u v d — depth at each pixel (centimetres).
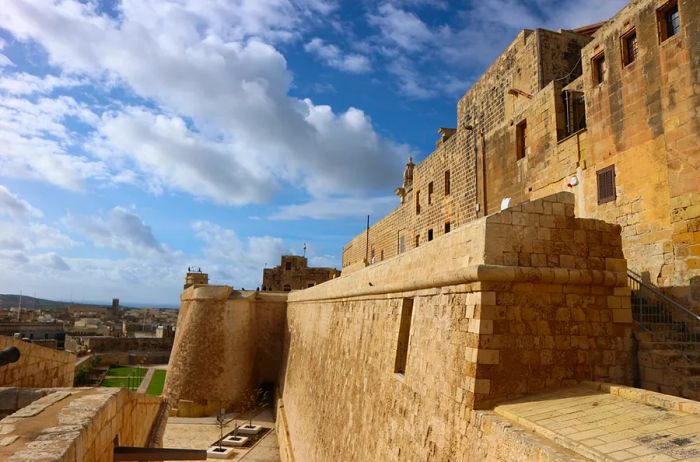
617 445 555
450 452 848
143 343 6462
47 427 660
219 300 3831
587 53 1642
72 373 1773
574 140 1684
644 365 900
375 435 1288
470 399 821
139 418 1272
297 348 3072
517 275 858
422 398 1021
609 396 759
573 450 580
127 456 890
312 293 2770
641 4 1418
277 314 4134
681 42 1279
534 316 871
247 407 3631
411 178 3984
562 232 925
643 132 1392
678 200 1269
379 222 4378
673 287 1262
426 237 3067
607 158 1524
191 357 3700
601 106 1562
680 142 1270
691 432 557
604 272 922
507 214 901
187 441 2830
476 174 2419
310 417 2172
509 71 2216
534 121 1936
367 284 1667
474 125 2495
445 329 966
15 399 902
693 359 905
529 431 672
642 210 1382
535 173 1909
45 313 11788
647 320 1224
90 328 7950
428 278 1065
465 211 2517
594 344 896
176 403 3562
